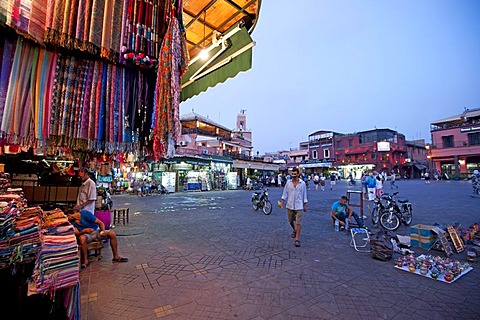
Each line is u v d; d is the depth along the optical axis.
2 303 1.68
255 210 11.06
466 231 5.75
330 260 4.60
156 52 2.36
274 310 2.89
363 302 3.08
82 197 4.69
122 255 4.86
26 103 1.73
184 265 4.33
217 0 3.45
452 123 41.56
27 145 1.74
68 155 3.12
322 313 2.83
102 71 2.11
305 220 8.67
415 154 53.94
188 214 10.09
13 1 1.58
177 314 2.80
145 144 2.36
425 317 2.77
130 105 2.26
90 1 1.95
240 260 4.59
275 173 41.50
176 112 2.46
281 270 4.12
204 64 4.55
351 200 15.09
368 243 5.65
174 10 2.54
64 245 1.82
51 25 1.74
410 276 3.88
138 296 3.21
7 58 1.67
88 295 3.23
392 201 7.50
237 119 50.28
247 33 3.79
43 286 1.61
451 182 31.62
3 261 1.64
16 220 2.01
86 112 2.00
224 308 2.93
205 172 24.88
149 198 17.06
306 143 59.50
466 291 3.37
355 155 47.47
